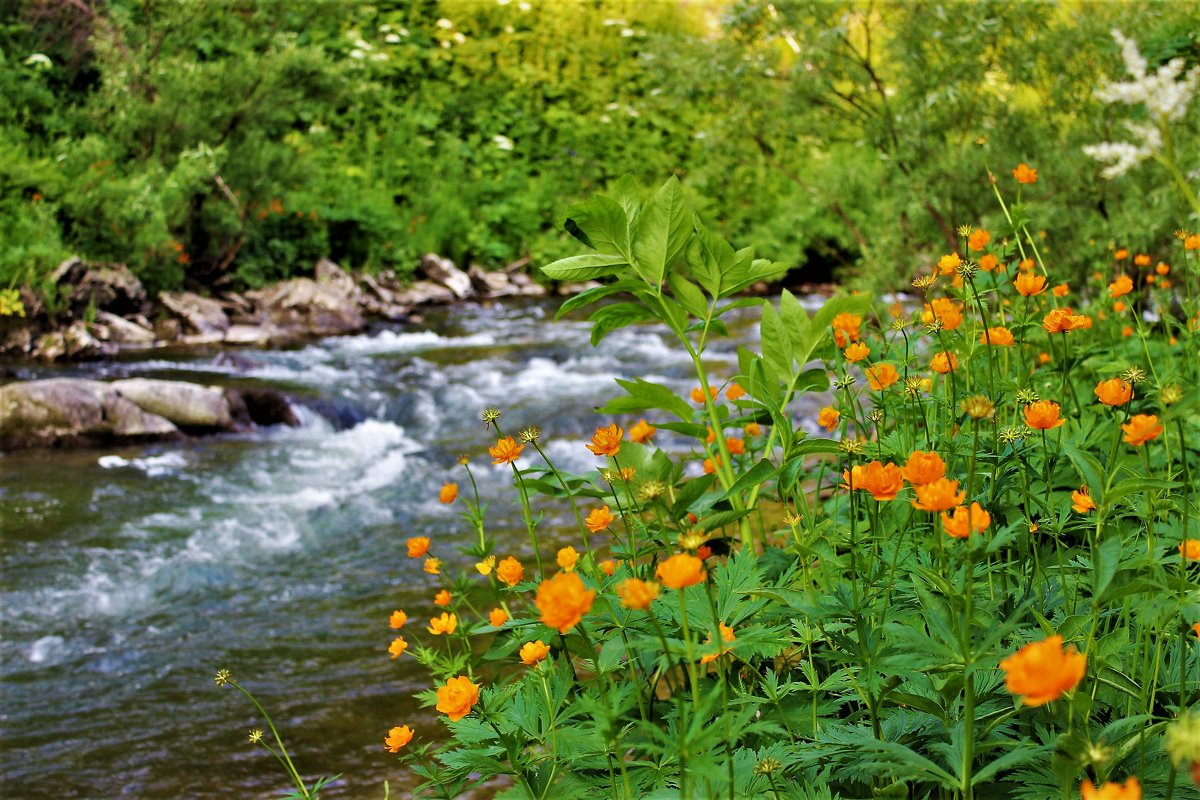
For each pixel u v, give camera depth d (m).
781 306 2.30
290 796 1.88
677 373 9.52
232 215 11.61
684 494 1.83
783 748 1.56
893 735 1.56
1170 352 3.16
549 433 7.68
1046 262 6.26
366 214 13.47
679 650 1.46
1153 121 1.49
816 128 8.46
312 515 5.93
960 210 7.29
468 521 2.23
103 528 5.66
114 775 3.41
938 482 1.34
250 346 10.41
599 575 1.89
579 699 1.73
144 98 11.52
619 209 2.19
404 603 4.71
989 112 7.49
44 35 12.69
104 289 10.22
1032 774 1.45
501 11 18.06
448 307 13.23
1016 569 1.89
